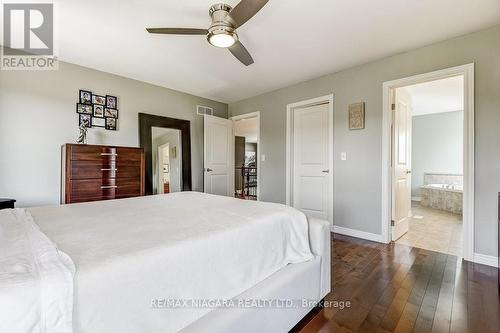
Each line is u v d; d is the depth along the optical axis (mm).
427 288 1829
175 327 896
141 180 3287
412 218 4223
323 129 3561
